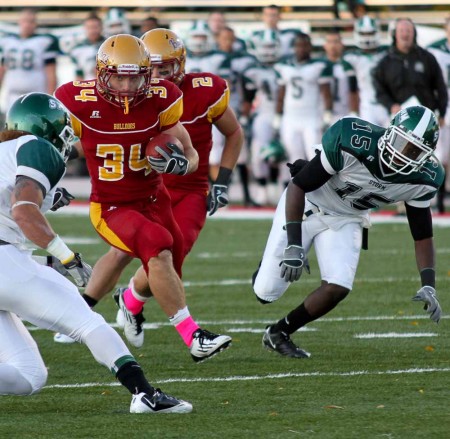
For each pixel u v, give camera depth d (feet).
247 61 155.43
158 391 49.75
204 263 107.34
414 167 58.65
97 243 121.49
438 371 59.98
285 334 65.21
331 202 64.18
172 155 61.11
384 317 78.69
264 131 158.40
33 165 46.65
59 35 187.11
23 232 46.16
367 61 147.84
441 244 119.55
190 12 210.18
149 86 61.36
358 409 50.65
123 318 70.23
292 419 48.73
